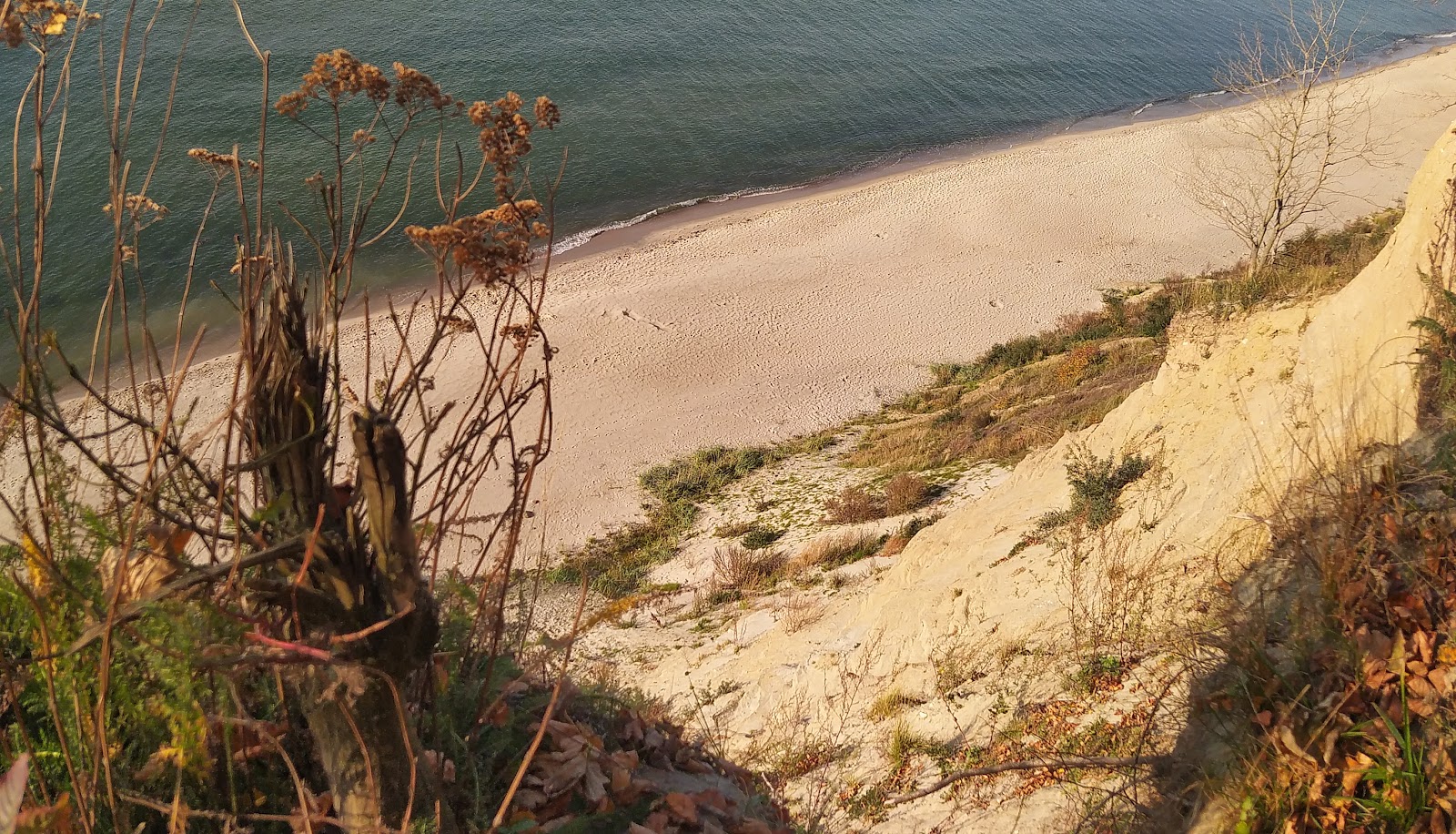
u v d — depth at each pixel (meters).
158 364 2.70
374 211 33.56
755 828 4.34
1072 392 22.75
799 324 34.12
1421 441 5.59
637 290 35.56
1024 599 9.56
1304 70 27.27
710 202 44.59
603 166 46.41
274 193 33.47
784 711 10.62
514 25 58.78
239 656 2.43
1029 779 6.59
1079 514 10.09
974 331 34.34
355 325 29.06
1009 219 42.53
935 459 21.89
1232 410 9.61
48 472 2.59
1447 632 4.26
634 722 5.05
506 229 2.98
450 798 3.38
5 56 34.09
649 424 28.28
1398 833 3.80
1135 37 70.62
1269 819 4.19
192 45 46.75
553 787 3.84
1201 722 5.20
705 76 56.72
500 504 23.58
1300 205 30.94
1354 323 8.02
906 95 58.06
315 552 2.51
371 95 2.78
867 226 41.97
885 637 10.99
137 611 2.22
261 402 2.57
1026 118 56.91
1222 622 5.55
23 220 24.09
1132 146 50.22
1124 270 38.62
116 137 2.64
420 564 3.07
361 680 2.48
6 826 1.87
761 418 29.16
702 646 14.77
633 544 22.39
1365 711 4.20
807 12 68.25
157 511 2.48
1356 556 4.68
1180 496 8.85
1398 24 76.50
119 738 2.91
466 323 3.05
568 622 17.53
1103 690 7.06
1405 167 42.94
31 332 2.39
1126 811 5.33
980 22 70.56
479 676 3.86
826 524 20.00
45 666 2.56
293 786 3.26
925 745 8.05
